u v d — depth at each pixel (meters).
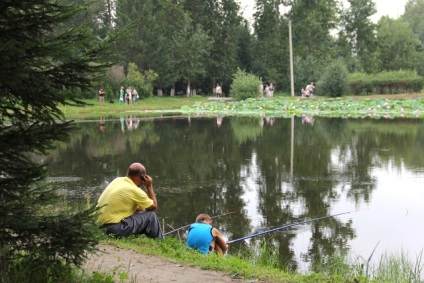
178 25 61.09
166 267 5.89
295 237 9.08
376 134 24.31
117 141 22.19
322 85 52.19
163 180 13.88
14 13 4.03
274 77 65.88
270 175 14.54
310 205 11.25
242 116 38.00
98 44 4.35
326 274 6.93
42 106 4.29
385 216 10.34
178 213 10.63
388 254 8.12
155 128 28.20
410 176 14.19
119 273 5.19
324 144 20.88
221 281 5.46
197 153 18.69
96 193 12.05
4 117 4.32
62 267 4.51
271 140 22.36
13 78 3.85
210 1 65.75
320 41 68.62
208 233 7.27
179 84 66.44
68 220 4.22
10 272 4.33
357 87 53.94
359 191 12.50
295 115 38.81
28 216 4.17
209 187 13.02
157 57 56.53
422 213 10.50
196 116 38.03
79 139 22.88
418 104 41.59
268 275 5.77
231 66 65.88
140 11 55.75
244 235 9.24
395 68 78.69
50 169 15.30
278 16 68.12
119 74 51.28
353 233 9.28
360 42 78.50
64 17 4.13
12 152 4.14
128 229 7.14
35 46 4.02
